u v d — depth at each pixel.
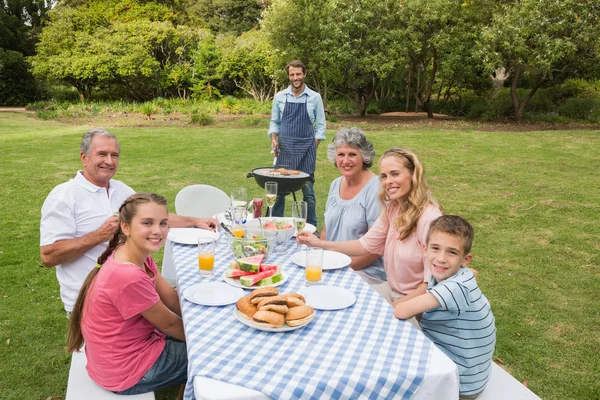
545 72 16.86
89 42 27.34
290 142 6.02
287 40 18.70
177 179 8.75
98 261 2.21
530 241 5.71
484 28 16.84
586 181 8.64
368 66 17.66
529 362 3.32
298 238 3.07
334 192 3.68
